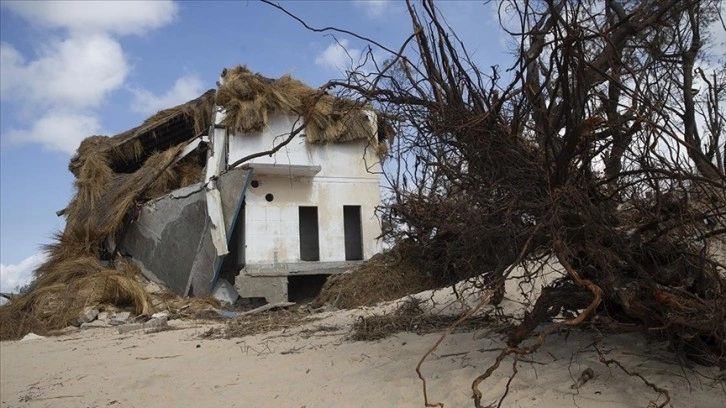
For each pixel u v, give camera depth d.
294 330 9.69
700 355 4.72
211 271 16.92
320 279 19.66
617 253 4.76
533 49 5.02
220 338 9.62
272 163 17.64
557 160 4.61
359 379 5.76
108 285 15.63
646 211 4.90
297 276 19.39
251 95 17.66
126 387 6.63
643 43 5.58
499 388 4.82
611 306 5.17
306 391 5.64
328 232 18.61
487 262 5.88
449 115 5.06
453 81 5.07
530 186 4.99
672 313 4.52
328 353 7.10
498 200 5.16
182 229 17.59
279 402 5.45
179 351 8.61
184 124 20.53
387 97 5.16
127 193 18.62
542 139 5.06
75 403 6.27
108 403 6.10
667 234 4.82
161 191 18.62
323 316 11.69
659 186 4.65
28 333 14.09
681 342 4.66
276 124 17.94
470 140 5.12
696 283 4.80
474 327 7.34
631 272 4.93
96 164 19.78
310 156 18.27
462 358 5.89
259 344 8.41
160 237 18.09
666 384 4.49
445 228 5.90
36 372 8.30
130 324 13.73
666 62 5.28
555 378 4.86
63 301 15.15
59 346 11.14
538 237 4.90
